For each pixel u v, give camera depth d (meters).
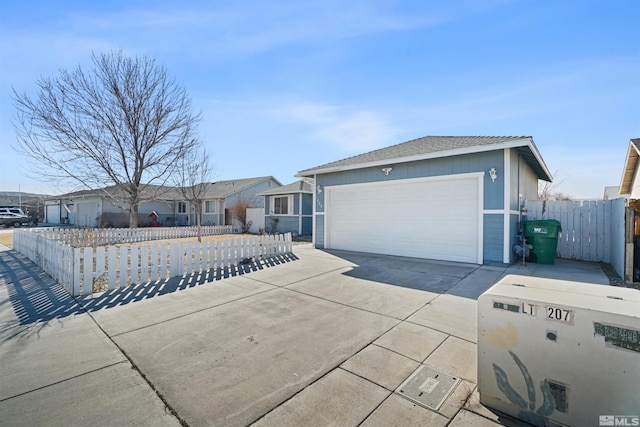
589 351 1.89
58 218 34.34
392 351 3.19
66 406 2.31
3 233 20.44
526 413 2.10
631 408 1.76
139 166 17.08
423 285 5.86
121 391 2.51
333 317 4.21
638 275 5.95
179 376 2.74
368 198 10.25
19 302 4.96
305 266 7.80
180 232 17.67
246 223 23.09
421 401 2.36
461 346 3.29
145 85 16.70
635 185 15.27
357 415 2.21
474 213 8.00
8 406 2.30
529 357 2.09
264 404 2.34
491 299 2.26
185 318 4.22
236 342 3.44
